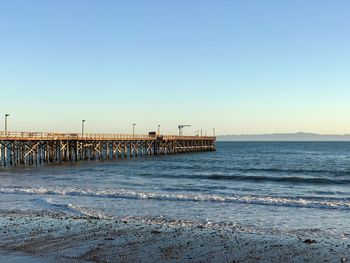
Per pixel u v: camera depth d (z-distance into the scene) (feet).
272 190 91.61
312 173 141.38
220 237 44.78
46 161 167.73
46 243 41.75
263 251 39.63
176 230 47.98
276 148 481.05
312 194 84.38
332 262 36.47
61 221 52.65
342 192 88.58
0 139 139.33
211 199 71.41
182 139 272.72
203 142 326.24
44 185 95.86
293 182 110.83
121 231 47.14
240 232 47.37
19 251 38.96
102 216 56.90
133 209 63.00
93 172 135.03
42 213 58.80
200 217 56.95
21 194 78.79
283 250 39.93
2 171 134.51
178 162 193.47
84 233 46.11
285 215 58.49
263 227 50.37
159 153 251.19
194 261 36.42
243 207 64.95
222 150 403.54
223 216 57.72
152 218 55.72
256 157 255.91
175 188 92.02
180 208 64.08
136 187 93.56
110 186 95.14
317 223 53.01
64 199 72.79
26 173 128.06
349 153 325.62
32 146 160.66
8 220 53.36
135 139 221.46
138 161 195.62
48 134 162.50
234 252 39.19
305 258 37.55
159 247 40.60
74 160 191.31
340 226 51.24
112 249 39.73
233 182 109.60
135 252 38.83
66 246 40.65
